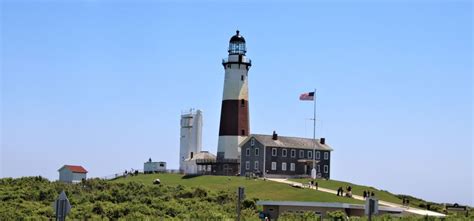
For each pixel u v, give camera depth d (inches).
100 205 3580.2
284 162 5812.0
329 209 3403.1
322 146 6067.9
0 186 4549.7
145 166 6712.6
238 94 6077.8
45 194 4259.4
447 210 4308.6
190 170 6481.3
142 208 3622.0
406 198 4817.9
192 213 3521.2
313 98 5669.3
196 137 6761.8
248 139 5866.1
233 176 5703.7
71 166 6117.1
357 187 5000.0
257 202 3565.5
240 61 6087.6
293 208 3415.4
